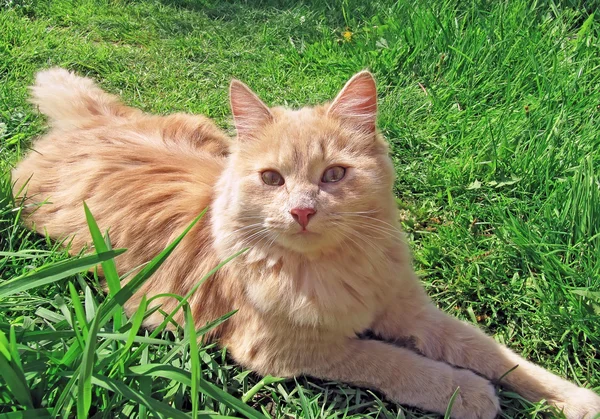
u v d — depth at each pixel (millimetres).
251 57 821
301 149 355
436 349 393
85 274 424
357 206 352
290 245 345
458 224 509
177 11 962
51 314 358
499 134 584
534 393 359
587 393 353
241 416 351
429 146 615
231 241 373
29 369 297
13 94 658
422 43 724
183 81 758
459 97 667
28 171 503
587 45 679
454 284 453
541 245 455
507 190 543
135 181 452
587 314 402
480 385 351
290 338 366
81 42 821
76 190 467
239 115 386
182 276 416
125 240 435
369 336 413
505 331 421
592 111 598
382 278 372
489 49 686
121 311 331
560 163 542
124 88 735
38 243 469
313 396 367
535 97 634
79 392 268
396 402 359
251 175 363
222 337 403
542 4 757
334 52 791
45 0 932
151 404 286
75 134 511
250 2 993
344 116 378
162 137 504
